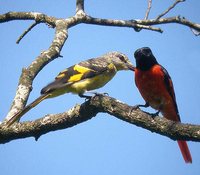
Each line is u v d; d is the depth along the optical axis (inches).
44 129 381.1
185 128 329.1
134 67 499.5
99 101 365.1
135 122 350.6
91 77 436.8
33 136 385.4
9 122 366.3
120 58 498.6
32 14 527.2
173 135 334.0
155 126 342.3
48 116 381.7
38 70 437.4
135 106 354.6
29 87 418.9
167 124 337.4
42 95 397.7
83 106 371.9
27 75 426.6
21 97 409.7
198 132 324.8
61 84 415.8
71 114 375.6
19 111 380.8
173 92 468.1
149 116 345.4
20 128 380.8
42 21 526.0
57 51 464.8
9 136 383.6
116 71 472.4
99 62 454.0
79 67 440.5
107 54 497.4
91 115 374.6
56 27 506.6
